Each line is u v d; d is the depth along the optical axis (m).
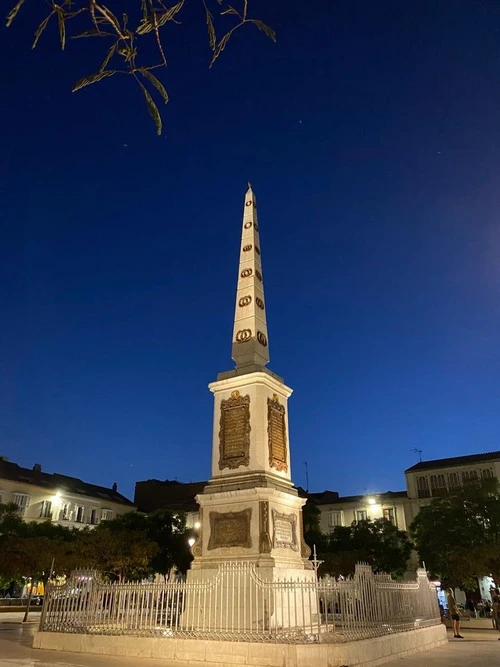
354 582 12.45
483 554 25.17
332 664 10.06
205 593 11.88
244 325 17.14
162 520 34.97
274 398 15.94
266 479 14.20
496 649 14.55
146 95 4.18
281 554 13.66
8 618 29.64
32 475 48.53
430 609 16.38
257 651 10.34
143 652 11.41
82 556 26.89
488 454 46.53
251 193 19.73
